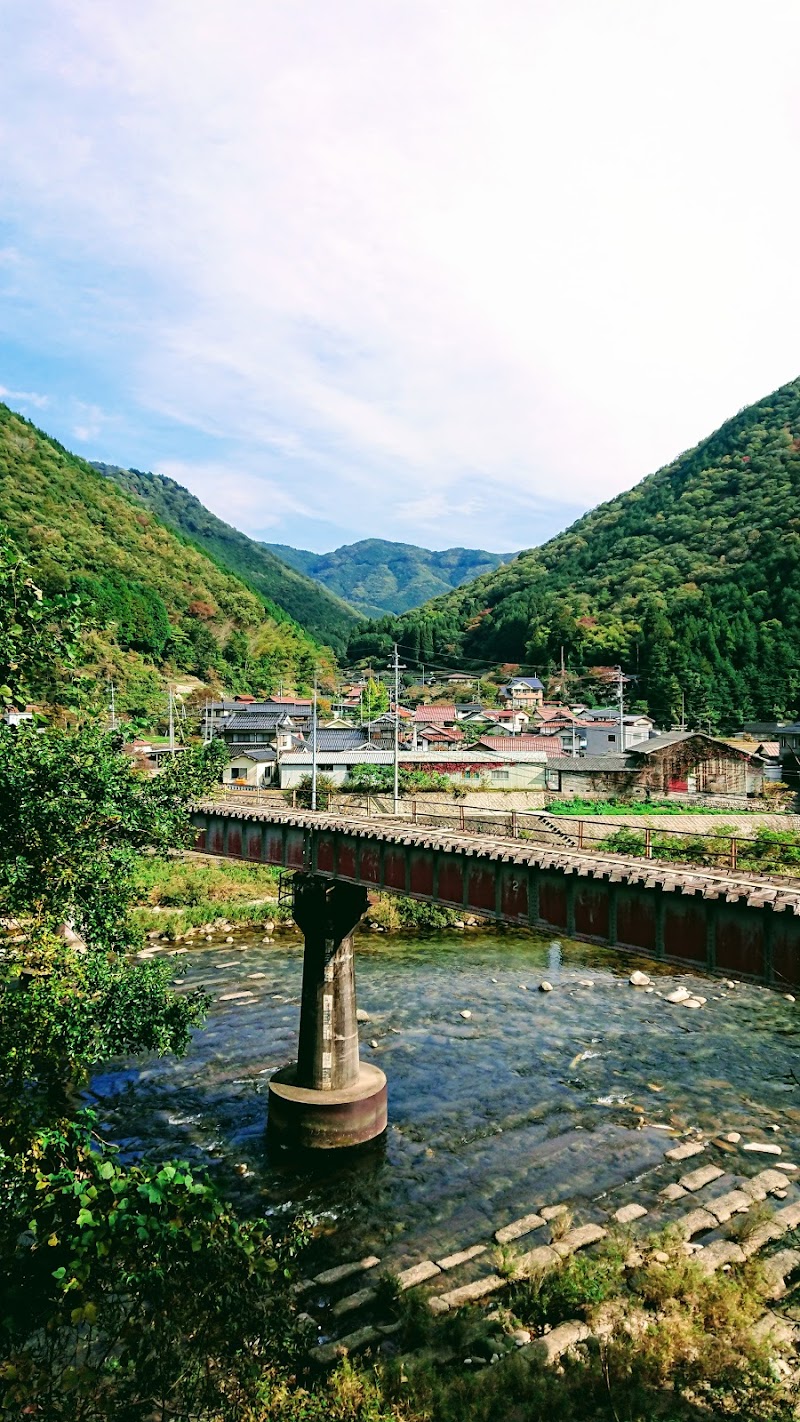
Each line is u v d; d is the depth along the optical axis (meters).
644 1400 13.17
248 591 185.00
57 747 13.83
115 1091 25.62
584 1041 30.06
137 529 172.12
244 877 53.00
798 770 79.38
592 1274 16.44
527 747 85.19
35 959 14.76
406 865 22.89
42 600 12.19
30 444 174.62
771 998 35.25
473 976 37.91
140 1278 8.34
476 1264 17.45
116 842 15.37
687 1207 19.45
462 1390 13.40
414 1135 23.16
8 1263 8.84
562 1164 21.53
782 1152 22.06
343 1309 15.98
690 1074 27.17
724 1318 15.10
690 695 106.88
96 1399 8.64
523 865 19.33
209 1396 8.85
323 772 74.06
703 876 17.69
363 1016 32.31
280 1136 22.41
